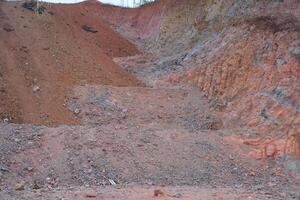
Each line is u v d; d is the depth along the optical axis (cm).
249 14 2406
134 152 1602
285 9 2211
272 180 1516
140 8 4528
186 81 2445
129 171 1503
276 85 1928
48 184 1389
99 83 2503
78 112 2150
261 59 2102
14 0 3100
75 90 2339
